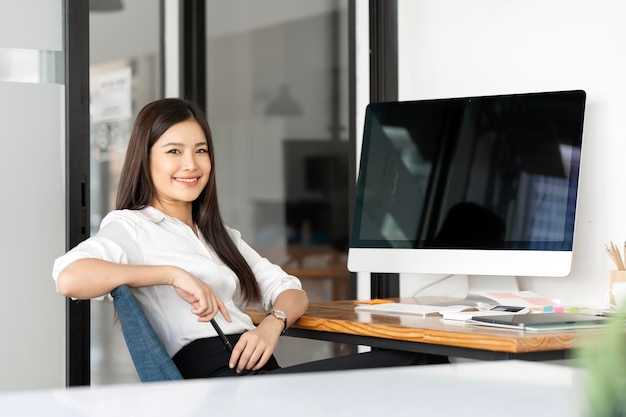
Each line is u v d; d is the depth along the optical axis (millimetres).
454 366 1021
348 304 2641
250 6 4484
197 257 2215
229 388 892
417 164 2789
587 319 1999
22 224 2705
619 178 2645
